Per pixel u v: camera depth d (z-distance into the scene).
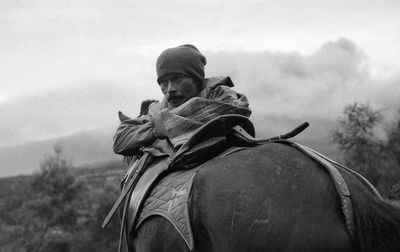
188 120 3.88
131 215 3.77
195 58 4.21
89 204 46.00
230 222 3.20
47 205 45.62
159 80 4.28
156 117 4.03
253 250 3.12
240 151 3.54
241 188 3.26
